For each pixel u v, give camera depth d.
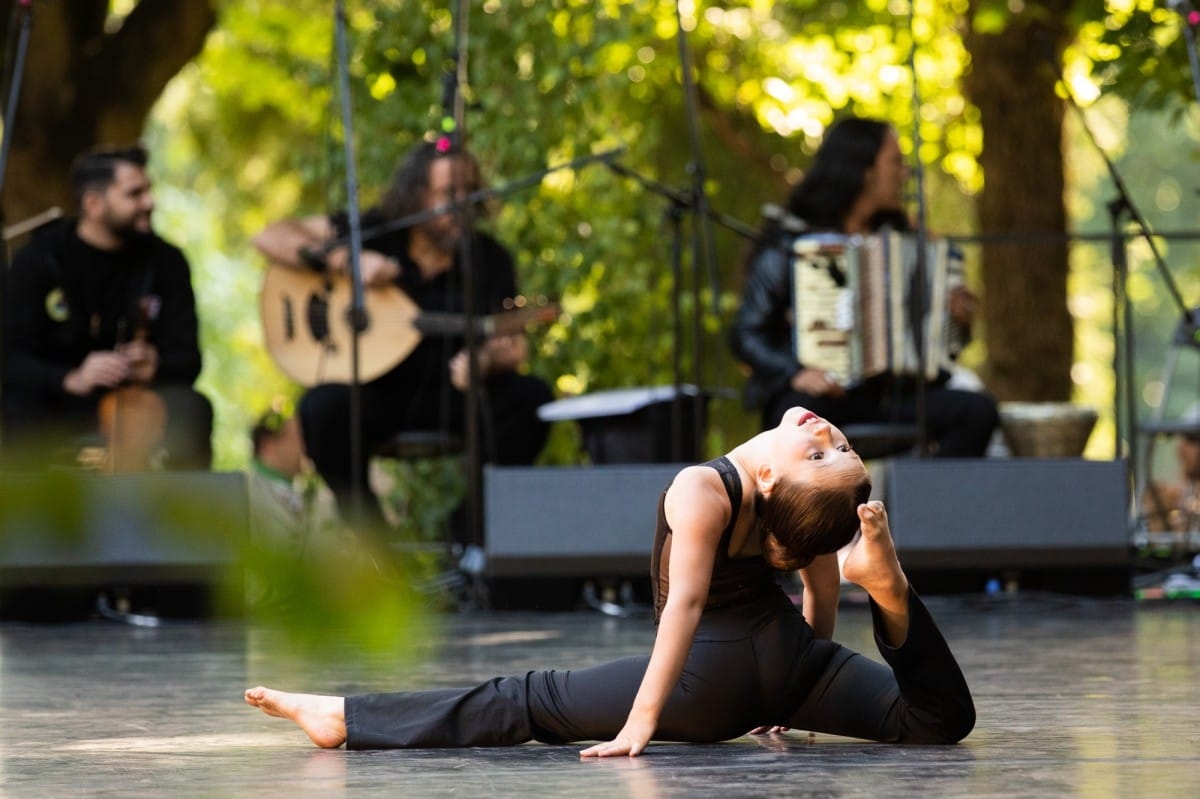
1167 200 52.88
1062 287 18.95
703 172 10.77
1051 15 18.34
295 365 11.82
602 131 15.00
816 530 4.48
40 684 6.97
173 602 10.02
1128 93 15.70
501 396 11.84
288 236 11.93
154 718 5.72
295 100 24.31
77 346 11.12
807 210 11.96
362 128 14.90
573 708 4.70
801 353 11.34
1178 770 4.15
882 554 4.36
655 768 4.24
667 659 4.48
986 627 9.28
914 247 11.28
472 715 4.74
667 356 15.51
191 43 19.05
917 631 4.50
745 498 4.54
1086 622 9.53
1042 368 18.84
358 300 10.54
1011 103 18.78
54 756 4.70
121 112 18.80
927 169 24.16
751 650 4.63
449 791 3.87
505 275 12.17
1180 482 15.36
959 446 11.34
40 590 9.83
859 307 11.28
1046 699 6.00
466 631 9.31
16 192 18.19
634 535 10.46
